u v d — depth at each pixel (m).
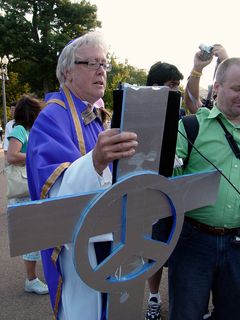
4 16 32.59
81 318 1.39
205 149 1.82
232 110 1.77
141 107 1.10
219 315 1.97
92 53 1.50
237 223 1.81
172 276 1.90
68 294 1.40
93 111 1.67
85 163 1.18
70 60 1.53
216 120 1.83
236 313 1.91
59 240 1.08
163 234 1.38
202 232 1.82
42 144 1.38
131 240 1.19
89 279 1.15
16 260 3.85
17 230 1.00
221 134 1.81
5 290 3.22
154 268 1.29
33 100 3.15
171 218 1.35
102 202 1.10
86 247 1.11
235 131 1.82
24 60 34.78
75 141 1.48
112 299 1.24
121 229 1.17
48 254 1.43
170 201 1.27
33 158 1.39
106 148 1.08
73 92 1.57
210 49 2.59
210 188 1.45
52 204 1.04
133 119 1.09
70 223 1.08
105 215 1.12
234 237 1.81
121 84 1.11
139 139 1.13
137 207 1.18
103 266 1.16
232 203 1.77
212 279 1.87
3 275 3.51
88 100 1.58
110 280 1.20
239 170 1.78
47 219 1.04
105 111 1.75
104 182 1.25
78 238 1.08
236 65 1.73
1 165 11.51
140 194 1.17
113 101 1.10
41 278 3.44
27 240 1.03
